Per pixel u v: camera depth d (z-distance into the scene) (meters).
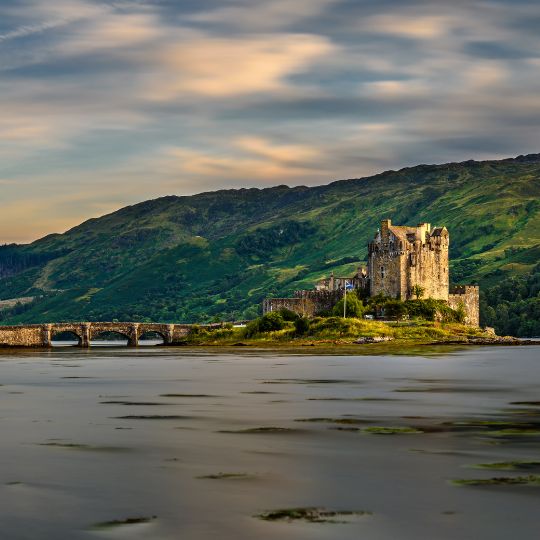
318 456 65.75
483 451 67.50
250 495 54.25
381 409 93.50
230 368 163.12
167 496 54.03
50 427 80.62
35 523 48.66
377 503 52.28
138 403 100.50
